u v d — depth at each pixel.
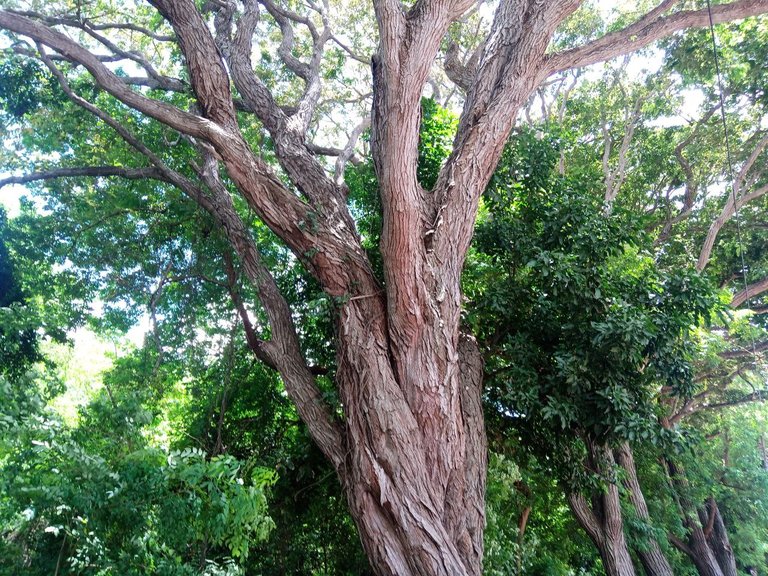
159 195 10.63
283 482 8.91
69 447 4.29
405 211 6.00
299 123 8.73
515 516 11.42
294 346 7.38
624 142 14.78
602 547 9.91
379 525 5.57
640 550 10.93
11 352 10.41
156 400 9.38
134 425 5.12
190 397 10.67
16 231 10.44
